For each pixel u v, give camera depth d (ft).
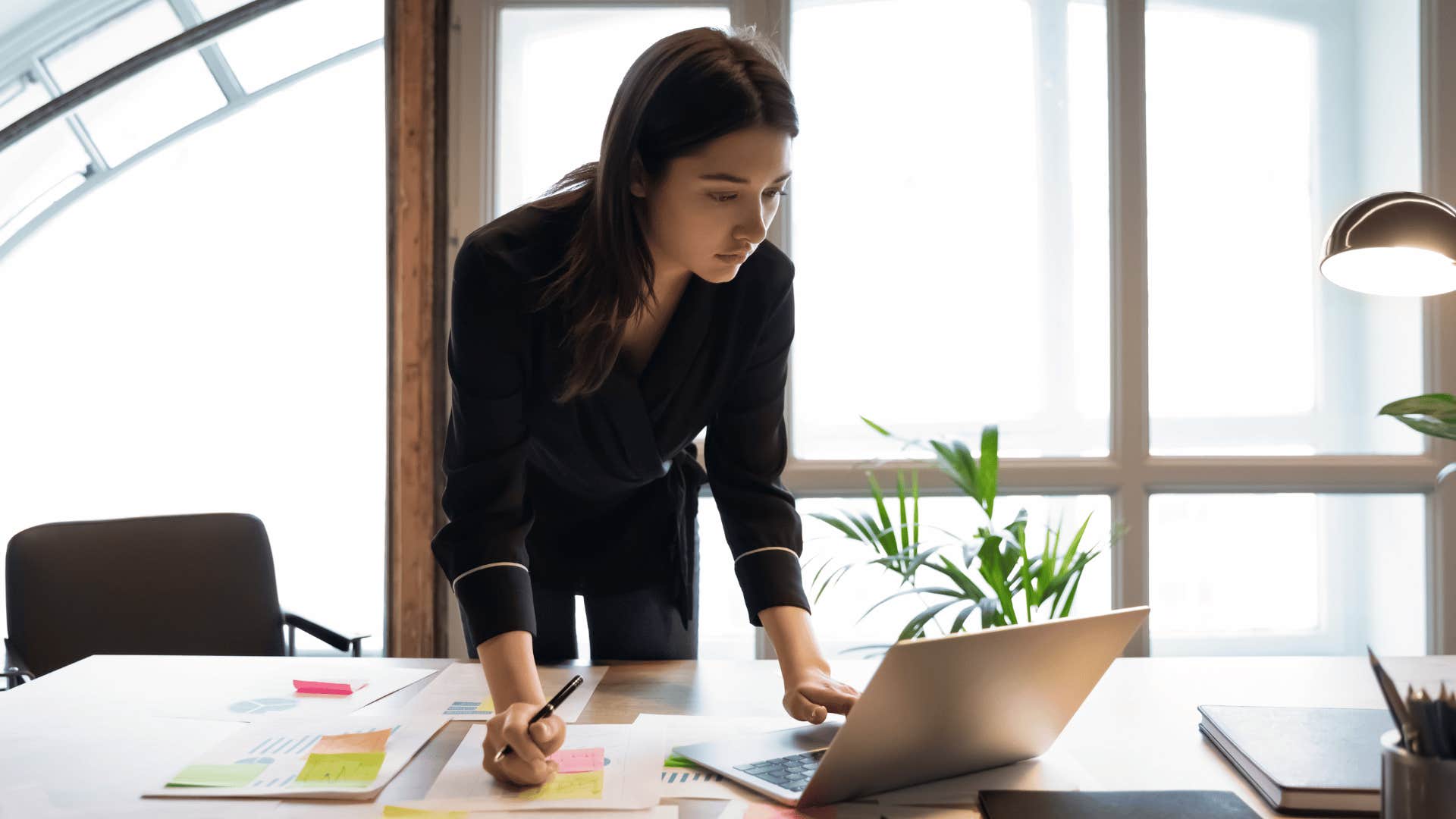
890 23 9.45
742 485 4.54
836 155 9.46
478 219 9.11
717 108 3.25
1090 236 9.49
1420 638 9.52
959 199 9.48
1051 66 9.45
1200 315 9.52
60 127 11.01
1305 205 9.52
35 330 12.80
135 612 6.75
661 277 4.08
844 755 2.85
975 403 9.50
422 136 9.04
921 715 2.88
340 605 12.48
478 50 9.12
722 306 4.32
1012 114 9.47
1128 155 9.30
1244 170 9.50
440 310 9.10
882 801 3.09
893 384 9.48
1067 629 2.99
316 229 12.82
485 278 3.82
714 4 9.29
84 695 4.23
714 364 4.39
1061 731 3.43
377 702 4.13
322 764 3.31
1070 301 9.49
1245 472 9.35
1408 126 9.45
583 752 3.46
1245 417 9.52
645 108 3.39
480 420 3.97
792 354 9.45
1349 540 9.55
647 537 5.14
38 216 11.68
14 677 6.15
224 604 6.95
